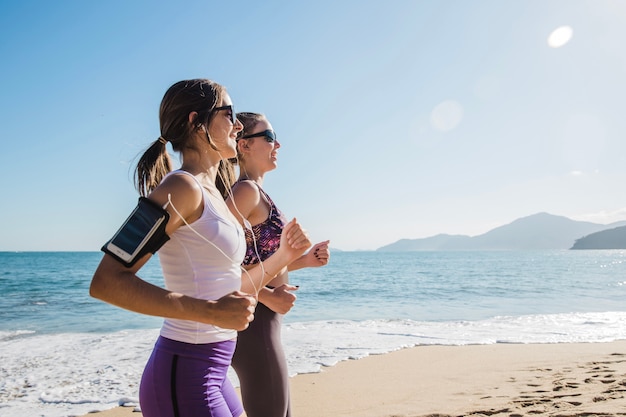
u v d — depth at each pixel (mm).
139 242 1381
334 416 4328
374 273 37906
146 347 7578
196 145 1771
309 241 2162
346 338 8289
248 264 2463
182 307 1419
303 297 18156
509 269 44688
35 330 10062
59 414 4480
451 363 6340
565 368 5688
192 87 1763
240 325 1486
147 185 1824
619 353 6625
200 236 1581
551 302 15422
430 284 24922
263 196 2539
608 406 3850
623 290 20141
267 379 2281
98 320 11656
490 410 4105
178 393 1577
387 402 4668
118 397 4945
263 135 2732
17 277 31094
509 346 7527
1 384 5418
